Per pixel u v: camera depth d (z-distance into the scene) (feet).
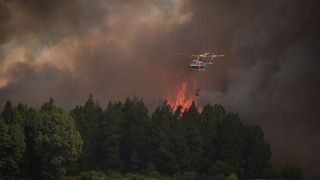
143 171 537.24
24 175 483.92
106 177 504.43
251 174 550.36
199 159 551.59
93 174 502.79
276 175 552.00
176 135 545.85
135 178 509.35
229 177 513.04
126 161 547.90
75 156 490.90
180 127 550.77
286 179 551.18
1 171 466.29
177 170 538.06
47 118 485.56
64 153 484.33
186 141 548.31
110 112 543.39
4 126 469.57
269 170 550.77
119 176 509.35
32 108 513.86
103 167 531.91
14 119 495.00
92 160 533.96
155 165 538.06
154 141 538.47
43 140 477.77
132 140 540.93
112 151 527.81
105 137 532.32
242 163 551.18
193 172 531.09
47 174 480.23
